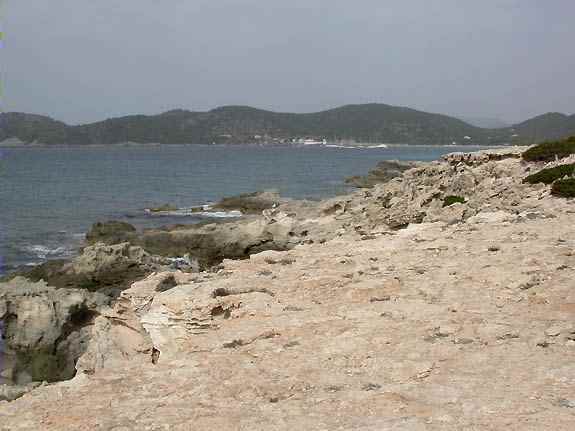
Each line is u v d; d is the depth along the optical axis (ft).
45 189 384.47
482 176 148.25
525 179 125.29
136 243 179.93
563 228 72.23
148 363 37.47
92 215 269.23
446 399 28.66
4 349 99.50
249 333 40.98
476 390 29.55
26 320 100.68
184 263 160.45
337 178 483.92
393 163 432.66
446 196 149.07
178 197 350.43
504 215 88.48
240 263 64.44
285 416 27.68
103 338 60.64
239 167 646.33
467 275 52.95
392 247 69.77
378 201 167.94
